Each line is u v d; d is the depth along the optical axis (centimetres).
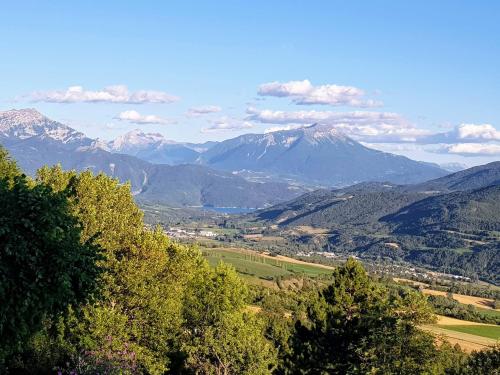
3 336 1603
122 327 2908
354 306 4066
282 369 4178
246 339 3281
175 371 3631
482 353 3612
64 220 1753
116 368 2303
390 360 2852
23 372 2527
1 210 1592
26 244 1574
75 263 1733
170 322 3372
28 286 1561
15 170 3391
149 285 3253
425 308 3028
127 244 3262
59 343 2658
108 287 3081
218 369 3291
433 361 2962
